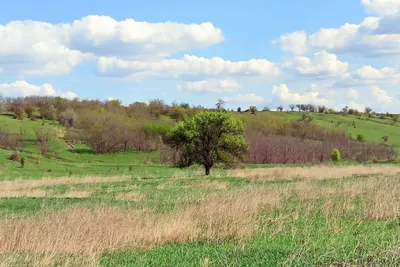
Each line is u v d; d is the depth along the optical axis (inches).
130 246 518.9
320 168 1916.8
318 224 589.0
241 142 1951.3
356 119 7337.6
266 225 589.3
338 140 4544.8
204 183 1320.1
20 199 982.4
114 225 568.4
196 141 1914.4
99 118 4970.5
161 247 513.3
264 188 948.6
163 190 1147.3
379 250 428.1
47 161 3299.7
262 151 3420.3
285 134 5029.5
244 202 711.7
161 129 4722.0
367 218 618.2
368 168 1891.0
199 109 6417.3
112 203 880.3
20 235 532.1
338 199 784.3
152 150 4554.6
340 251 438.0
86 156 4013.3
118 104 6432.1
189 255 460.8
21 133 4485.7
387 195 722.8
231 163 1977.1
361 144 4266.7
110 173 2252.7
